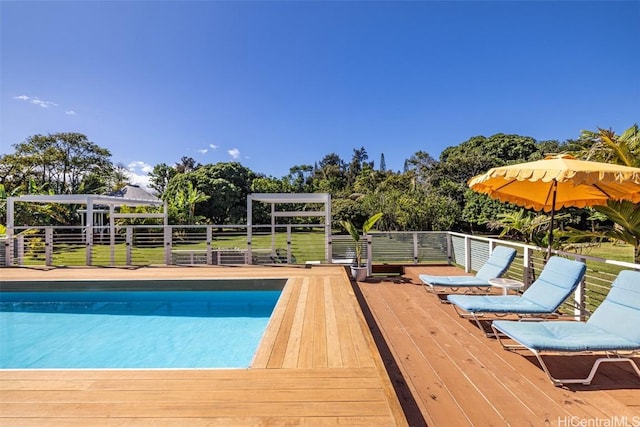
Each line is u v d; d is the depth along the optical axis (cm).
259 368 301
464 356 352
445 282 541
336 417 226
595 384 290
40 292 695
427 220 2048
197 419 225
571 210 1543
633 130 577
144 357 445
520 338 302
